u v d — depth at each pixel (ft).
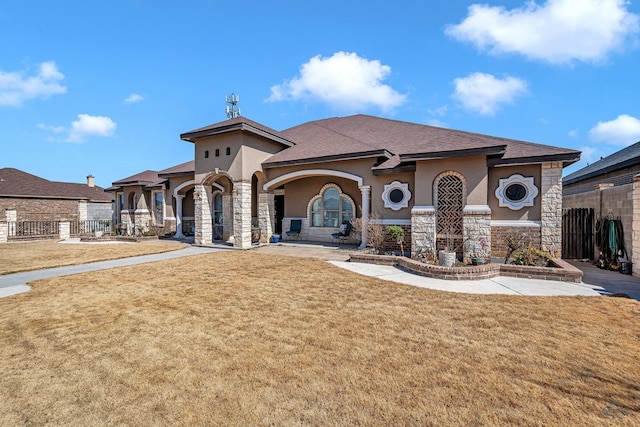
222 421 10.42
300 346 16.03
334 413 10.80
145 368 13.92
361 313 21.08
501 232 42.11
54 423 10.44
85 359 14.79
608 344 16.26
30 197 106.32
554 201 39.75
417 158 39.88
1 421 10.52
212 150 57.82
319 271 34.78
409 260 35.96
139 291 26.94
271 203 61.46
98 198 131.85
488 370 13.66
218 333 17.75
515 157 40.52
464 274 30.83
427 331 17.99
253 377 13.10
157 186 79.92
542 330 18.12
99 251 52.11
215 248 54.70
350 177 51.90
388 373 13.41
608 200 40.29
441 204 41.45
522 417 10.64
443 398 11.65
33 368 13.99
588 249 44.24
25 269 35.86
